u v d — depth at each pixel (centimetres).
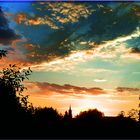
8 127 1823
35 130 1866
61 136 1923
